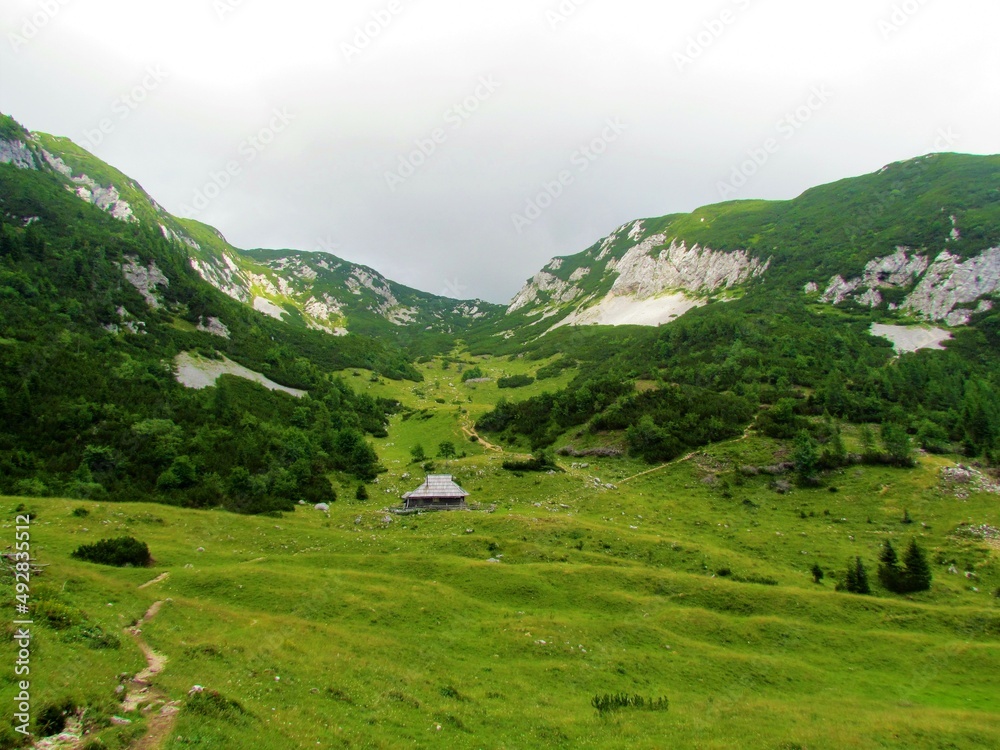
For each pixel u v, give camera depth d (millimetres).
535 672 33750
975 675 38156
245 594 40469
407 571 49125
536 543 59094
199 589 40531
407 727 23766
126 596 34469
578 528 62688
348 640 33844
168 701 20109
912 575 53500
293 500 73312
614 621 42062
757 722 28422
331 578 44438
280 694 23859
